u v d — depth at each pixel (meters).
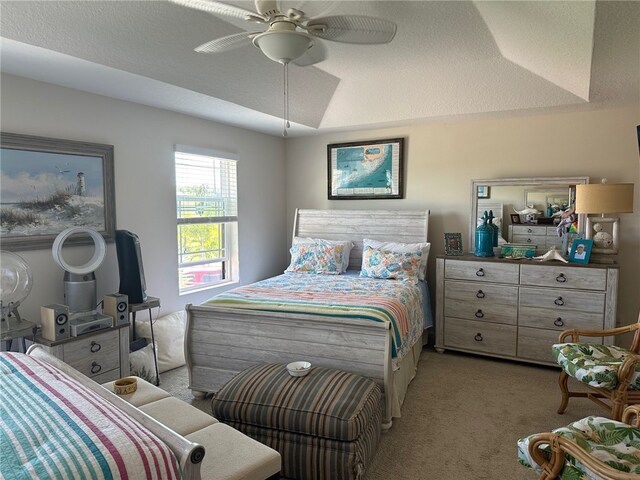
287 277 4.04
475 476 2.16
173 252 3.82
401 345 2.75
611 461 1.48
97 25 2.28
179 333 3.62
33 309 2.80
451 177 4.36
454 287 3.90
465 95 3.72
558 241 3.82
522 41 2.72
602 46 2.14
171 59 2.74
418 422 2.69
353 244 4.65
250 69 3.22
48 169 2.84
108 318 2.81
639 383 2.25
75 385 1.49
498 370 3.56
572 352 2.54
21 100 2.70
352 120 4.36
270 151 5.02
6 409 1.27
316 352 2.68
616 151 3.66
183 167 3.96
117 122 3.29
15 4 1.98
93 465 1.02
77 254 3.03
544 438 1.52
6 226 2.63
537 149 3.96
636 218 3.61
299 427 2.03
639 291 3.63
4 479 0.96
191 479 1.14
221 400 2.21
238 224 4.59
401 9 2.47
